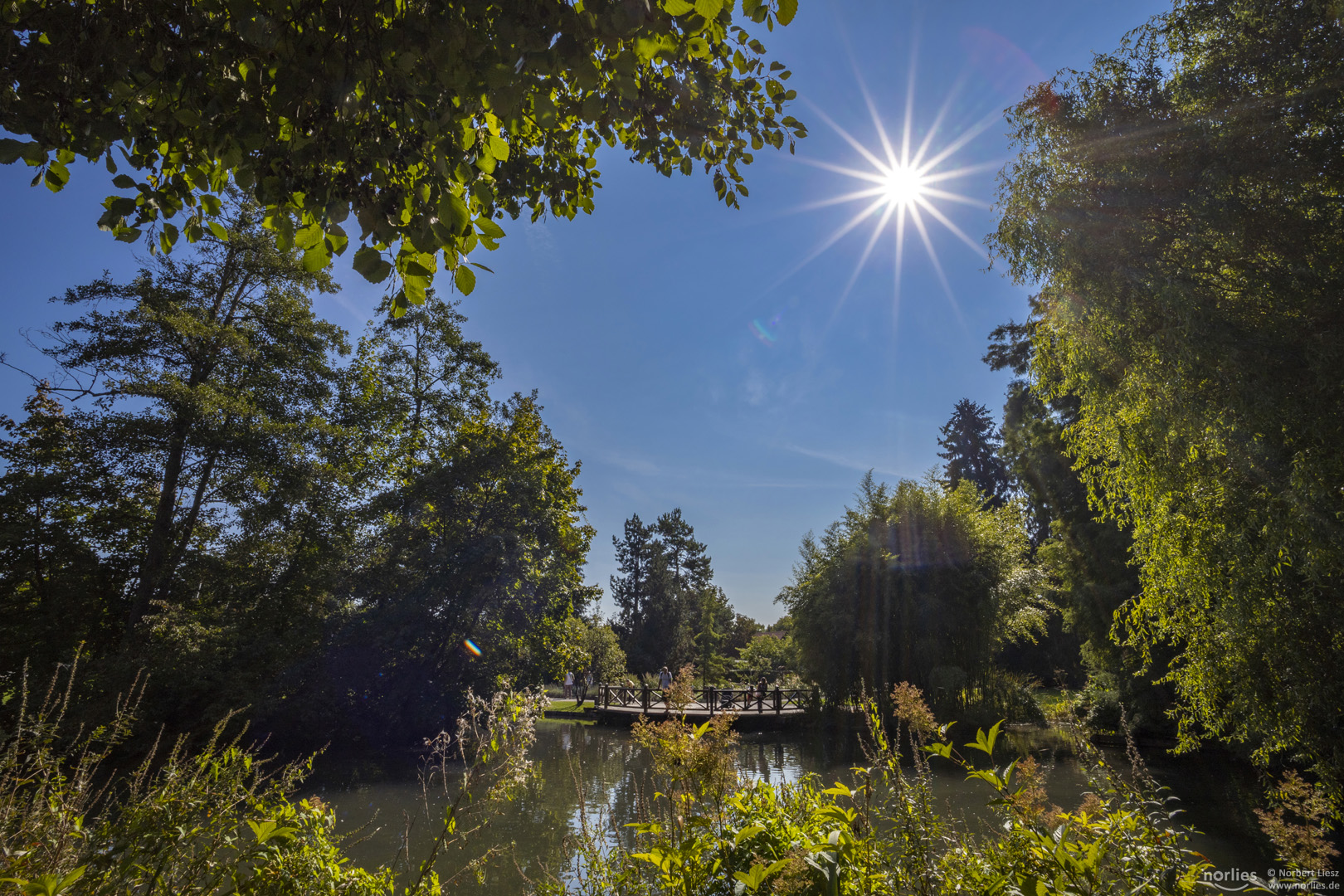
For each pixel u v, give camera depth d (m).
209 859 2.43
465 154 2.22
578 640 22.05
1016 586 19.72
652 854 2.41
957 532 20.02
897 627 19.41
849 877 2.21
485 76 1.96
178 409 14.97
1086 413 8.59
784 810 2.67
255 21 1.89
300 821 2.75
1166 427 7.34
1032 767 2.35
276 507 16.28
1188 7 7.54
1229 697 7.80
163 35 2.20
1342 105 6.35
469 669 18.09
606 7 1.88
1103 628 17.33
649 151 3.82
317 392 18.30
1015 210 8.55
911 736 2.71
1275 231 6.59
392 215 2.14
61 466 14.85
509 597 18.61
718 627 49.78
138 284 15.77
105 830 2.30
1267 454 6.45
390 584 17.80
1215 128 6.92
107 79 2.32
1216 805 9.77
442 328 21.94
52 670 12.20
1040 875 2.02
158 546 15.38
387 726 16.72
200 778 2.61
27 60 2.21
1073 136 8.01
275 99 2.08
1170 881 1.97
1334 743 6.61
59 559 14.20
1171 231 7.21
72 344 14.77
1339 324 6.21
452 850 7.30
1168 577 7.71
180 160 2.69
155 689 12.44
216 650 13.74
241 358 16.52
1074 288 7.99
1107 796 2.26
